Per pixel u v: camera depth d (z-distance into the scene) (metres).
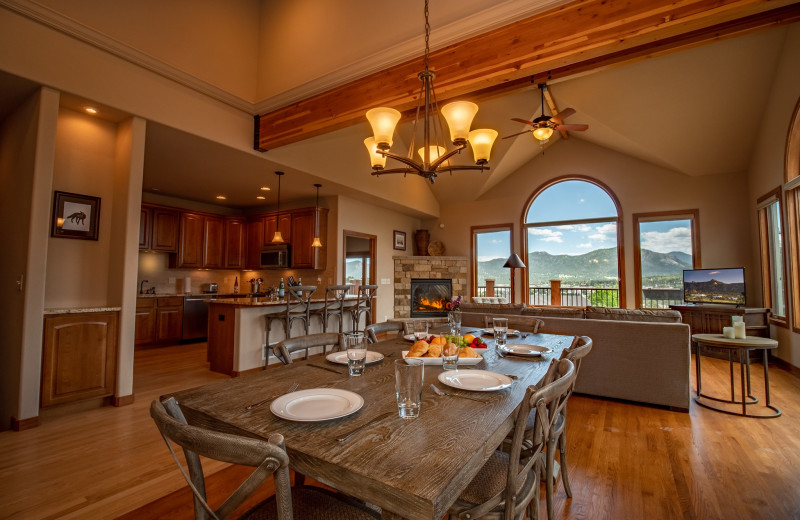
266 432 0.96
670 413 3.03
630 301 6.66
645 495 1.89
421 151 2.78
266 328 4.38
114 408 3.03
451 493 0.73
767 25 2.96
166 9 3.42
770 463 2.19
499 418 1.06
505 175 7.78
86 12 2.88
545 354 1.87
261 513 1.08
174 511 1.73
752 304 5.68
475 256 8.23
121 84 3.10
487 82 2.87
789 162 4.24
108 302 3.27
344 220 6.35
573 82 4.99
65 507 1.74
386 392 1.30
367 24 3.51
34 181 2.65
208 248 6.62
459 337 1.89
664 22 2.24
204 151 4.07
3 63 2.49
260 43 4.29
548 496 1.53
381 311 7.26
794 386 3.74
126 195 3.19
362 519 1.06
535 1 2.63
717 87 4.65
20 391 2.58
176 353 5.32
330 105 3.62
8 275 2.83
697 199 6.22
